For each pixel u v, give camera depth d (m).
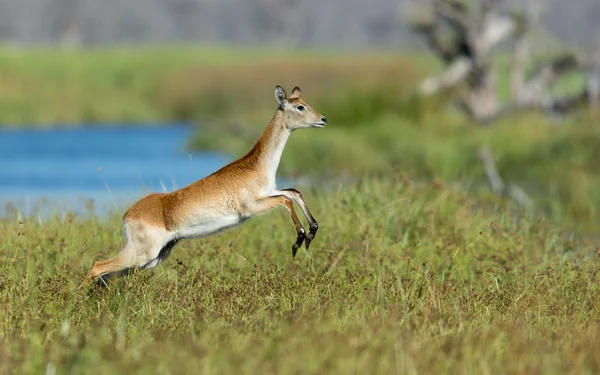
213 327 22.83
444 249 33.84
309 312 24.62
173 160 92.69
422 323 23.92
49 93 164.00
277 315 24.97
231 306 25.98
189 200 30.34
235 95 167.38
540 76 99.75
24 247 32.69
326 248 33.69
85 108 158.88
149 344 21.27
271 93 165.00
